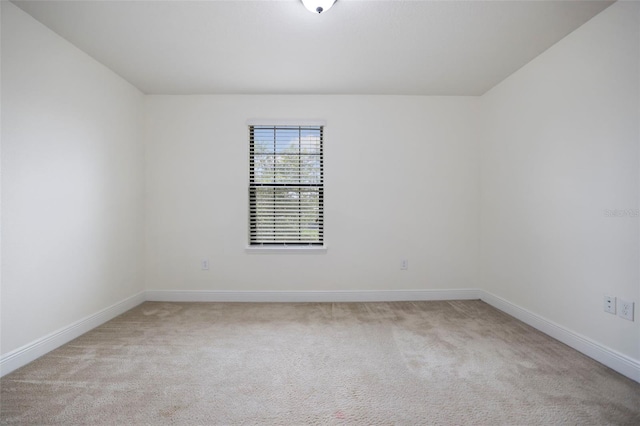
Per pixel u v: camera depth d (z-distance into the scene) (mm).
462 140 3283
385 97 3260
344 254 3271
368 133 3262
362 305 3121
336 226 3262
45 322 2047
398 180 3275
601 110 1886
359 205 3270
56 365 1876
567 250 2158
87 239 2426
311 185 3295
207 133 3230
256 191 3281
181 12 1882
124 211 2895
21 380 1705
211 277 3250
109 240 2686
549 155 2320
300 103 3234
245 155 3236
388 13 1891
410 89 3111
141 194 3168
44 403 1496
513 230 2754
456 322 2627
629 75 1719
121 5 1812
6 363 1774
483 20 1961
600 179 1900
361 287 3273
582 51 2016
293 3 1803
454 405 1495
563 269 2197
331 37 2166
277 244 3299
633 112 1701
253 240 3301
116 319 2691
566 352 2049
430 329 2471
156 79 2869
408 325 2561
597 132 1916
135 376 1755
